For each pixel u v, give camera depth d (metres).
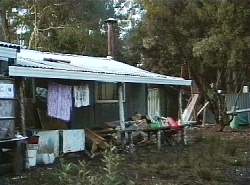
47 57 16.02
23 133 11.60
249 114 26.11
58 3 32.84
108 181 7.20
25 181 10.17
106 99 17.06
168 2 22.44
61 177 8.23
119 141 15.04
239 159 13.77
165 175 11.11
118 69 17.64
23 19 32.59
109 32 23.23
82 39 31.31
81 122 15.55
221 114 24.33
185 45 23.69
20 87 11.69
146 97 19.42
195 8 22.09
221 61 22.70
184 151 15.46
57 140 13.20
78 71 13.26
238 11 19.38
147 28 23.88
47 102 13.34
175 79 18.48
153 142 17.33
